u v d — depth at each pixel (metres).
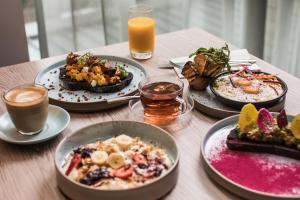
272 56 2.45
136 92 1.20
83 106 1.13
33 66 1.42
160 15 2.23
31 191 0.87
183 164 0.93
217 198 0.84
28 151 1.00
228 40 2.40
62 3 1.91
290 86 1.24
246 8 2.30
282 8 2.28
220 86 1.17
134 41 1.43
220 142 0.98
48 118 1.10
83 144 0.97
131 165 0.86
